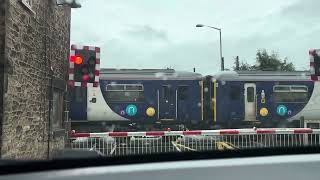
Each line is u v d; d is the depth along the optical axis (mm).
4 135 9969
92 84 13547
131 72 24859
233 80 25500
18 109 11148
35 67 12703
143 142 13266
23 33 11500
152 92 24891
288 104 25812
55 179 2014
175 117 25016
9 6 10219
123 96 24672
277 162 2273
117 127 24656
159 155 2330
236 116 25484
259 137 13695
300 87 25938
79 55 13414
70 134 14445
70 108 23875
